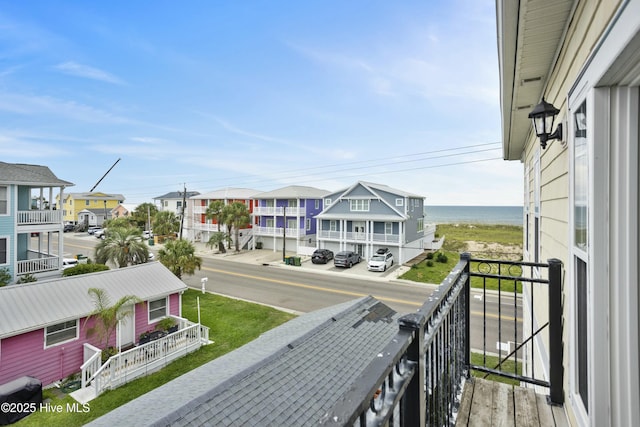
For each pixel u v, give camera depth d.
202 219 30.02
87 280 8.55
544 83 3.18
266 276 16.69
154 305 9.38
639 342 1.31
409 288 14.33
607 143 1.36
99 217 41.31
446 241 32.56
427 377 1.25
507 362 7.40
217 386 3.64
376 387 0.67
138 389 6.77
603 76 1.28
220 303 12.30
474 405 2.04
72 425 5.62
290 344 4.82
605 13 1.35
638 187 1.31
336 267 18.81
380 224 21.02
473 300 12.20
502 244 30.48
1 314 6.67
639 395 1.30
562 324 2.12
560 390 2.05
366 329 5.99
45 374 7.03
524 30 2.25
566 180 2.29
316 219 24.91
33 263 11.98
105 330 7.90
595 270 1.38
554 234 2.92
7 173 11.74
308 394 3.87
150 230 33.44
